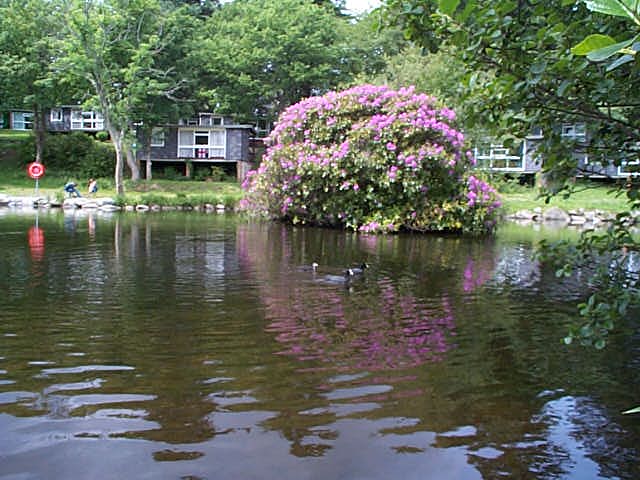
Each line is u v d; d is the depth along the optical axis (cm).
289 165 1703
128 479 271
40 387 381
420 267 935
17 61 3177
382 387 393
